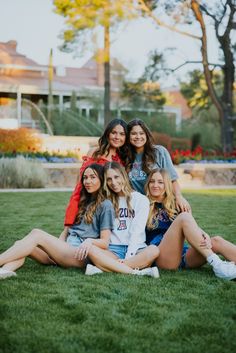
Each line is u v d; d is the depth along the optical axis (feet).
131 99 80.53
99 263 13.21
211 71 65.87
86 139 55.16
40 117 75.56
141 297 11.13
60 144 54.39
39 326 9.22
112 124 15.07
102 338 8.67
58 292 11.46
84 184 13.87
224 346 8.44
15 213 26.61
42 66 98.27
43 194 36.91
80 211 14.08
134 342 8.54
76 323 9.42
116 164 13.88
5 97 89.10
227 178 52.21
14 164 43.14
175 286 12.12
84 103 84.58
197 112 87.45
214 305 10.64
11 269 13.03
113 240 13.89
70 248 13.66
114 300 10.90
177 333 8.96
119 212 13.92
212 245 13.74
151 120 78.69
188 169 51.49
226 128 66.33
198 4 60.49
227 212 27.55
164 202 14.15
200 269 14.06
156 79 71.67
